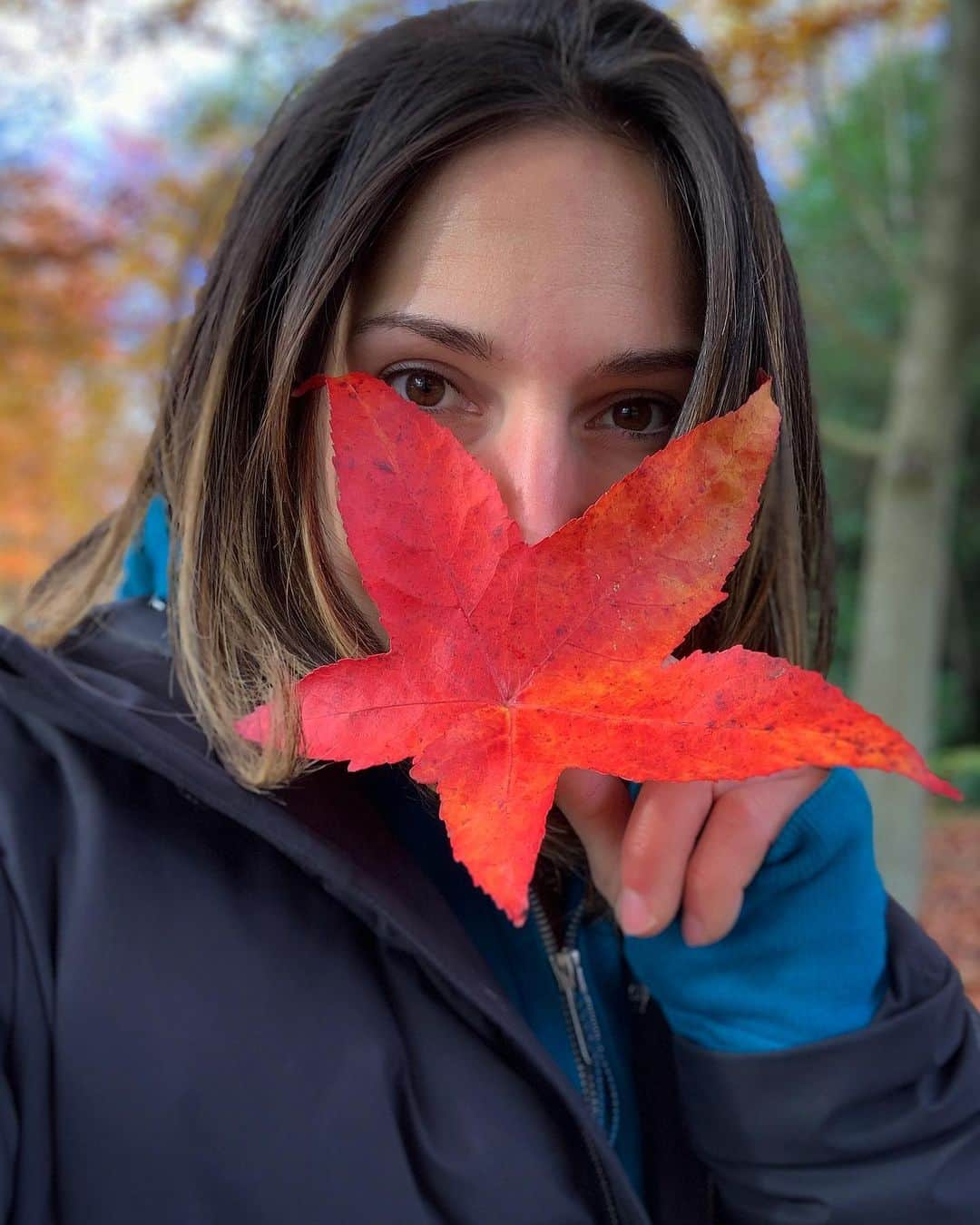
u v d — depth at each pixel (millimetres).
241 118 1506
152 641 330
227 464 311
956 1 1289
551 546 213
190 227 1482
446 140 277
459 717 207
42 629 368
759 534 348
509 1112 276
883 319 3205
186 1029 257
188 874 278
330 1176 256
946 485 1329
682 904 307
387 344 285
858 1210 297
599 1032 346
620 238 281
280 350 293
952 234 1300
